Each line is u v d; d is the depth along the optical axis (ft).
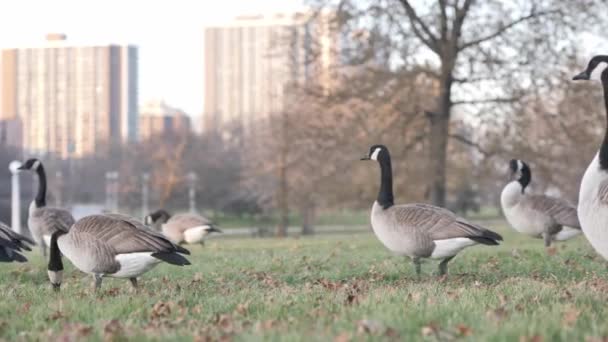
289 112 129.39
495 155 100.53
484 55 93.86
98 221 33.32
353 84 98.73
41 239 56.44
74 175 266.98
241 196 216.33
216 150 262.67
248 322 23.94
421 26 98.37
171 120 400.88
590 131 96.07
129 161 268.62
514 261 46.21
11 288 36.40
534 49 92.73
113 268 32.94
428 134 102.68
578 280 36.50
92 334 22.48
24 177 219.61
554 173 98.73
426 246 38.40
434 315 23.44
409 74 96.73
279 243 79.66
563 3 91.56
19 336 23.04
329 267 46.42
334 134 101.14
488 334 19.71
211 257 56.65
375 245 68.74
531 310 24.56
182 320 24.90
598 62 30.19
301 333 20.53
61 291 34.60
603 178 27.73
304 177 115.03
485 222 207.31
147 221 80.28
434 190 101.19
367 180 113.91
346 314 23.79
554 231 53.67
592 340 18.66
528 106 94.99
